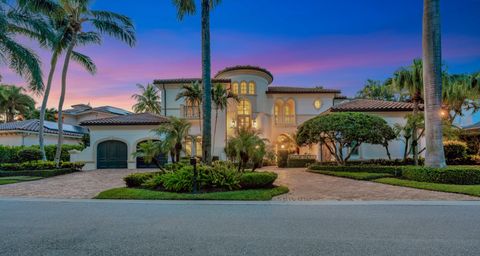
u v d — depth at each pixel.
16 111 43.16
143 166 22.53
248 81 28.50
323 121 16.59
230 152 11.96
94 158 22.42
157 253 4.02
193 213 6.81
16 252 4.11
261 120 28.39
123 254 3.99
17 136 23.97
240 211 7.04
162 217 6.39
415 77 16.78
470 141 22.97
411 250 4.07
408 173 12.91
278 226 5.50
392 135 16.14
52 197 9.77
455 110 26.59
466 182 10.76
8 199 9.30
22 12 15.73
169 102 26.61
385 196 9.25
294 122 30.11
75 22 19.14
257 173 11.09
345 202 8.20
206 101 12.96
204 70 13.18
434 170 11.47
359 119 16.02
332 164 19.11
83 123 22.58
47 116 43.62
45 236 4.92
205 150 12.68
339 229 5.25
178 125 12.74
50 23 18.20
